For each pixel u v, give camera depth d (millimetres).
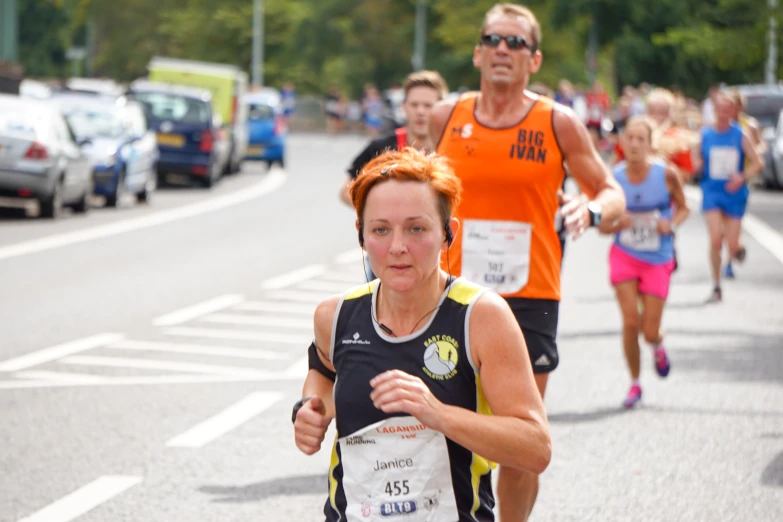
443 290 9500
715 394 23406
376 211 9266
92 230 51656
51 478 17203
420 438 9242
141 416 20875
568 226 13750
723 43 84312
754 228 58125
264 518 15664
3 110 54406
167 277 38156
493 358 9258
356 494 9367
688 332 30391
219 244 47625
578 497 16812
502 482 13547
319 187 81750
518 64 14664
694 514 16078
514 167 14648
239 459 18391
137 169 65188
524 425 9039
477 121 14891
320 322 9758
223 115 91000
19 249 44531
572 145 14773
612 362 26391
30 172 53281
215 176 82250
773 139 83188
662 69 172875
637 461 18656
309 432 9547
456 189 9383
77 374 24125
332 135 183750
